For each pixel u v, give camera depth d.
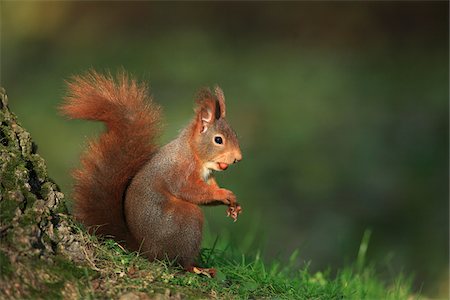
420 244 13.91
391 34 23.80
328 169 16.11
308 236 13.72
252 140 17.30
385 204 15.16
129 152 6.82
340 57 22.52
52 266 5.66
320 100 19.41
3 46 22.20
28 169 6.07
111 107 6.74
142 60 21.30
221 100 7.34
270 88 19.98
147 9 24.14
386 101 19.53
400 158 16.78
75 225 6.16
